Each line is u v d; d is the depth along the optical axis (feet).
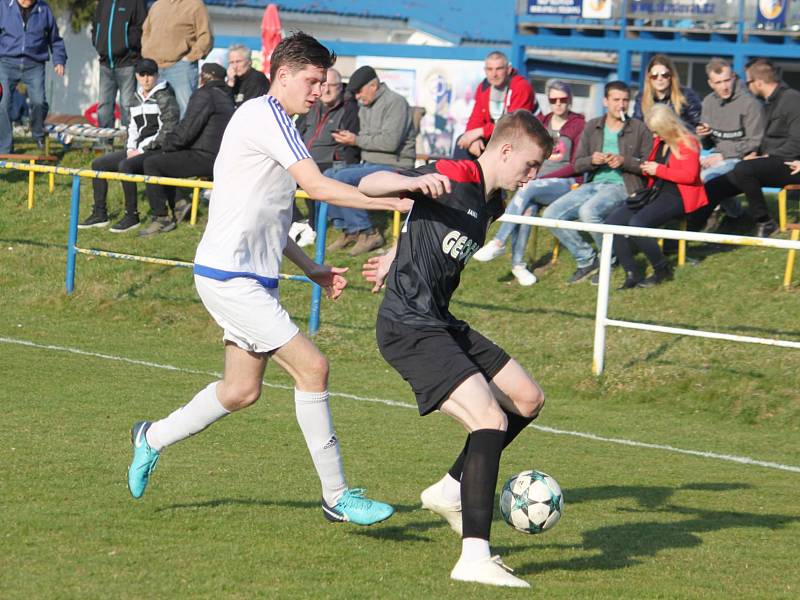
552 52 219.20
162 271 125.39
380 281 48.19
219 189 47.39
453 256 45.37
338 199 44.80
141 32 153.89
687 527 55.98
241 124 46.83
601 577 45.50
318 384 48.21
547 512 46.42
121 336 110.63
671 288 108.68
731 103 117.19
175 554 45.29
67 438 67.31
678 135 106.42
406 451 70.90
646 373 94.63
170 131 133.08
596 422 84.94
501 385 47.57
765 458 75.25
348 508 48.70
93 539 46.88
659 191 108.37
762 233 114.52
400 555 47.11
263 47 169.89
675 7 182.60
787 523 57.62
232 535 48.88
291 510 54.24
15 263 131.03
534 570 46.21
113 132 156.25
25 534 47.03
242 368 48.75
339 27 272.10
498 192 46.42
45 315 118.52
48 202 146.72
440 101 206.69
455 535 51.19
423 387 44.91
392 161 122.52
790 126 112.78
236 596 40.09
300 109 47.44
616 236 109.60
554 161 117.91
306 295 118.01
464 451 49.03
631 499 61.93
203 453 66.95
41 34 159.74
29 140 180.96
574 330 104.68
